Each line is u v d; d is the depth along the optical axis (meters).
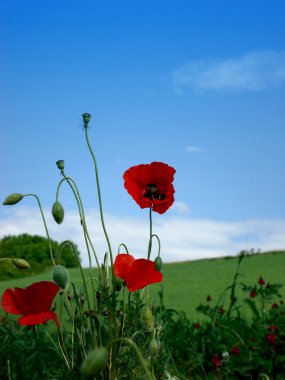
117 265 0.66
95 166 0.67
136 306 0.69
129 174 0.70
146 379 0.59
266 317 1.41
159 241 0.73
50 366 1.03
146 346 0.67
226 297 2.20
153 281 0.64
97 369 0.38
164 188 0.71
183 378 0.79
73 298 0.71
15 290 0.63
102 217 0.67
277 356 1.17
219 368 1.13
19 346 1.17
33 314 0.64
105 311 0.68
